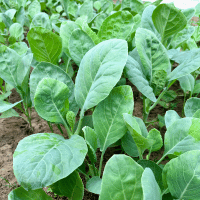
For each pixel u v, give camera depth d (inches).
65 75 16.3
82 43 17.4
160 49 17.5
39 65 15.8
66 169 10.1
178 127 12.7
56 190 13.2
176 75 17.1
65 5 42.8
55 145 11.5
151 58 17.5
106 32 20.0
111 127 13.8
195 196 9.4
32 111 26.3
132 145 15.6
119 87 13.6
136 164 9.2
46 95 13.6
